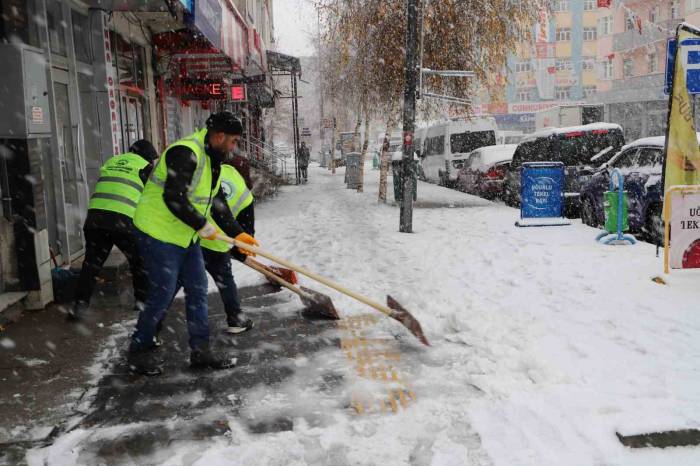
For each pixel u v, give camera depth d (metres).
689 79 6.84
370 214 13.77
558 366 4.25
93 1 8.08
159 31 11.70
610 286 6.37
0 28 5.62
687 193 6.51
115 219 5.50
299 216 13.61
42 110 5.83
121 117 9.82
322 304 5.63
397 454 3.20
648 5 35.69
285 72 27.66
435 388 4.00
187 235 4.27
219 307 6.15
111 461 3.20
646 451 3.17
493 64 16.08
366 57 15.72
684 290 6.07
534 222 11.14
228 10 10.94
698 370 4.10
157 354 4.37
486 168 16.97
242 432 3.47
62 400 3.95
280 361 4.59
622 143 13.80
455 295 6.31
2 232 5.73
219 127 4.19
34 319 5.64
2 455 3.27
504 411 3.61
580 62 47.16
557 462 3.07
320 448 3.27
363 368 4.39
